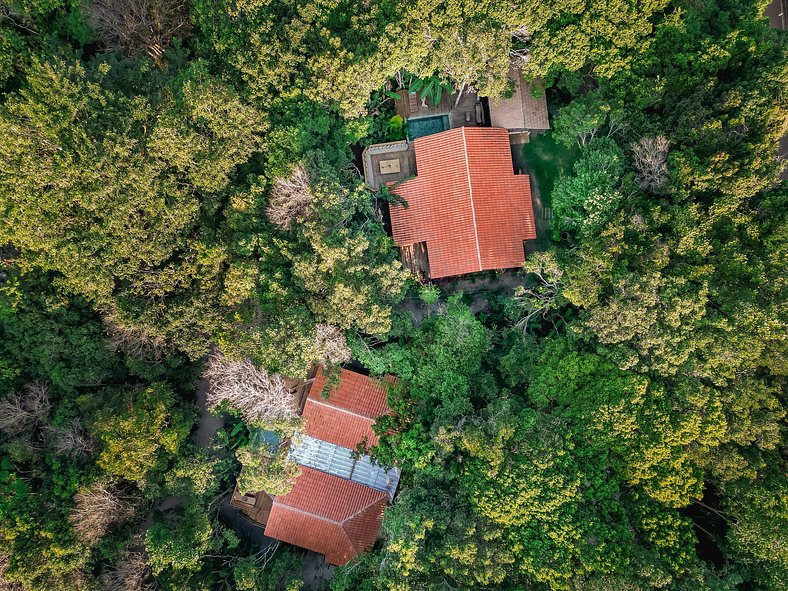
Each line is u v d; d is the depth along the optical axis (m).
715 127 28.12
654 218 28.77
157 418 28.30
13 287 28.52
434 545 25.70
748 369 27.08
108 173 27.11
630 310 26.73
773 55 28.83
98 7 31.31
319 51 29.92
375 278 29.70
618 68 30.48
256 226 29.41
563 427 27.22
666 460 26.06
